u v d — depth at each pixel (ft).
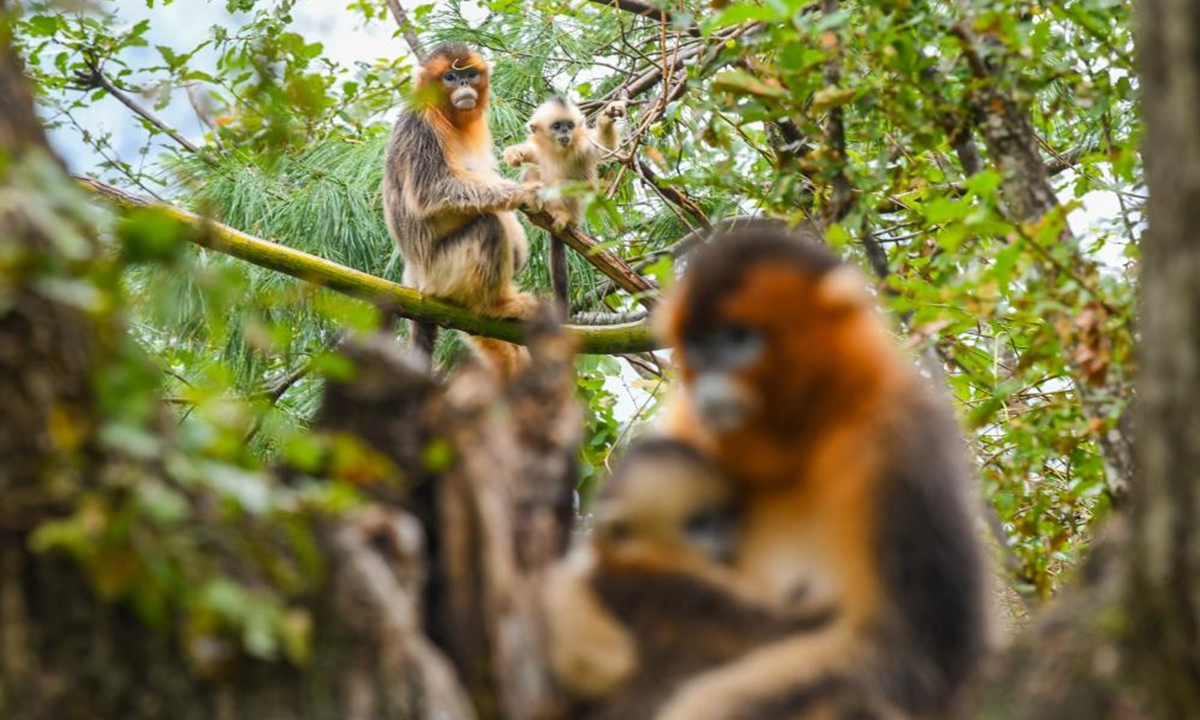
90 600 8.14
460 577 10.02
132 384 8.01
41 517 8.04
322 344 25.00
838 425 10.84
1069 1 17.76
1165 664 8.45
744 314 10.94
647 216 29.12
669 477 10.90
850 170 16.63
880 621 10.26
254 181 28.76
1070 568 17.97
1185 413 8.11
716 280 11.12
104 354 8.39
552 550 10.38
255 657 8.30
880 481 10.53
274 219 29.96
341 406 10.41
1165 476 8.25
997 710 9.26
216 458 8.43
